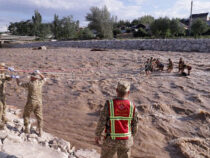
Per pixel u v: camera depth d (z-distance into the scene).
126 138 2.88
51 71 15.36
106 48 35.88
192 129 6.30
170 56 23.36
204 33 47.84
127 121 2.92
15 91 10.27
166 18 46.47
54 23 61.53
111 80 12.30
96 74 14.56
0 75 4.63
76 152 4.77
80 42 38.66
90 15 52.53
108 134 2.92
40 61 20.98
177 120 6.89
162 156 5.00
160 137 5.86
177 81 11.95
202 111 7.11
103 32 51.91
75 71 15.63
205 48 27.36
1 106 4.64
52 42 41.78
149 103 8.42
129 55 24.39
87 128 6.29
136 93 9.71
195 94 9.47
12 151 3.75
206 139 5.66
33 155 3.83
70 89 10.66
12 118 5.97
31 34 79.38
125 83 2.95
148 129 6.21
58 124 6.53
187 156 4.92
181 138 5.61
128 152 2.99
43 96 9.58
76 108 7.91
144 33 54.88
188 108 7.75
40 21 78.25
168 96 9.25
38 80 4.71
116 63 19.41
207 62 18.64
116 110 2.88
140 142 5.58
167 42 30.44
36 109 4.76
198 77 12.92
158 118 6.94
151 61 13.96
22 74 14.09
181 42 29.42
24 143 4.27
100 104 8.15
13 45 46.03
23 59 22.77
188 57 22.38
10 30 88.44
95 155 4.79
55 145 4.62
